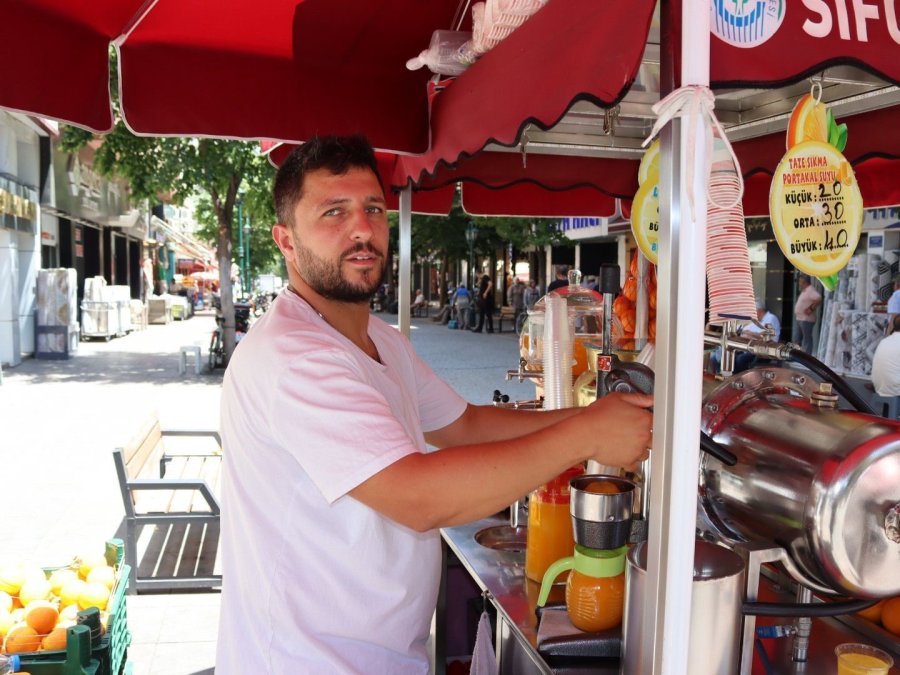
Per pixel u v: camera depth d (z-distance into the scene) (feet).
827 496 4.63
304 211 5.16
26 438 26.05
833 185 5.70
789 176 5.56
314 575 4.92
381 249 5.30
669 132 3.93
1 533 16.61
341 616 4.97
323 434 4.49
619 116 8.68
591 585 5.73
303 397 4.57
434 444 6.73
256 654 5.01
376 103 8.87
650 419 4.55
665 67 4.05
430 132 9.05
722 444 5.61
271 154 11.71
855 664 5.04
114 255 89.86
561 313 7.25
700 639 4.69
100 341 64.49
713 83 3.81
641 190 8.78
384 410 4.55
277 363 4.70
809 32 3.89
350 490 4.45
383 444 4.39
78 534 16.58
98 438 26.11
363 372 5.00
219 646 5.32
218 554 15.55
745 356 15.05
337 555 4.91
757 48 3.84
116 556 10.73
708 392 6.01
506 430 6.61
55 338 50.52
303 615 4.94
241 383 4.97
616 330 9.30
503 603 6.55
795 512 4.86
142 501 15.74
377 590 5.02
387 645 5.14
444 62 7.32
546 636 5.75
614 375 5.64
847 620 6.23
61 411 31.50
